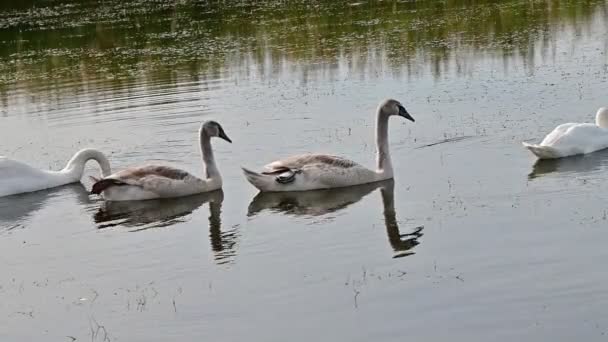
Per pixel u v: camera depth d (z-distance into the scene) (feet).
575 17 129.80
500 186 57.26
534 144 63.87
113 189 62.13
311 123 79.41
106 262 49.16
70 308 43.06
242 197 60.54
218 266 47.09
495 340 36.81
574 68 93.61
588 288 40.78
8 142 81.25
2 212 60.90
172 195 61.52
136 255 49.90
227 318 40.47
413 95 87.86
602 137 64.90
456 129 72.95
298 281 44.11
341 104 86.33
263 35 138.21
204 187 62.39
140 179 61.67
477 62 102.17
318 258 47.14
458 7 151.23
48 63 128.47
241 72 108.58
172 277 46.06
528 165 61.72
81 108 94.02
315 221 53.67
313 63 111.04
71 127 85.15
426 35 125.59
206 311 41.39
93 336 39.68
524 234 48.16
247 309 41.27
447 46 115.14
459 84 90.94
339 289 42.78
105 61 126.21
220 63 116.37
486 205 53.62
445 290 41.75
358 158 67.51
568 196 54.03
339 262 46.32
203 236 52.47
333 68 106.32
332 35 132.87
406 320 39.01
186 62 119.34
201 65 116.16
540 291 40.91
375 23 141.28
